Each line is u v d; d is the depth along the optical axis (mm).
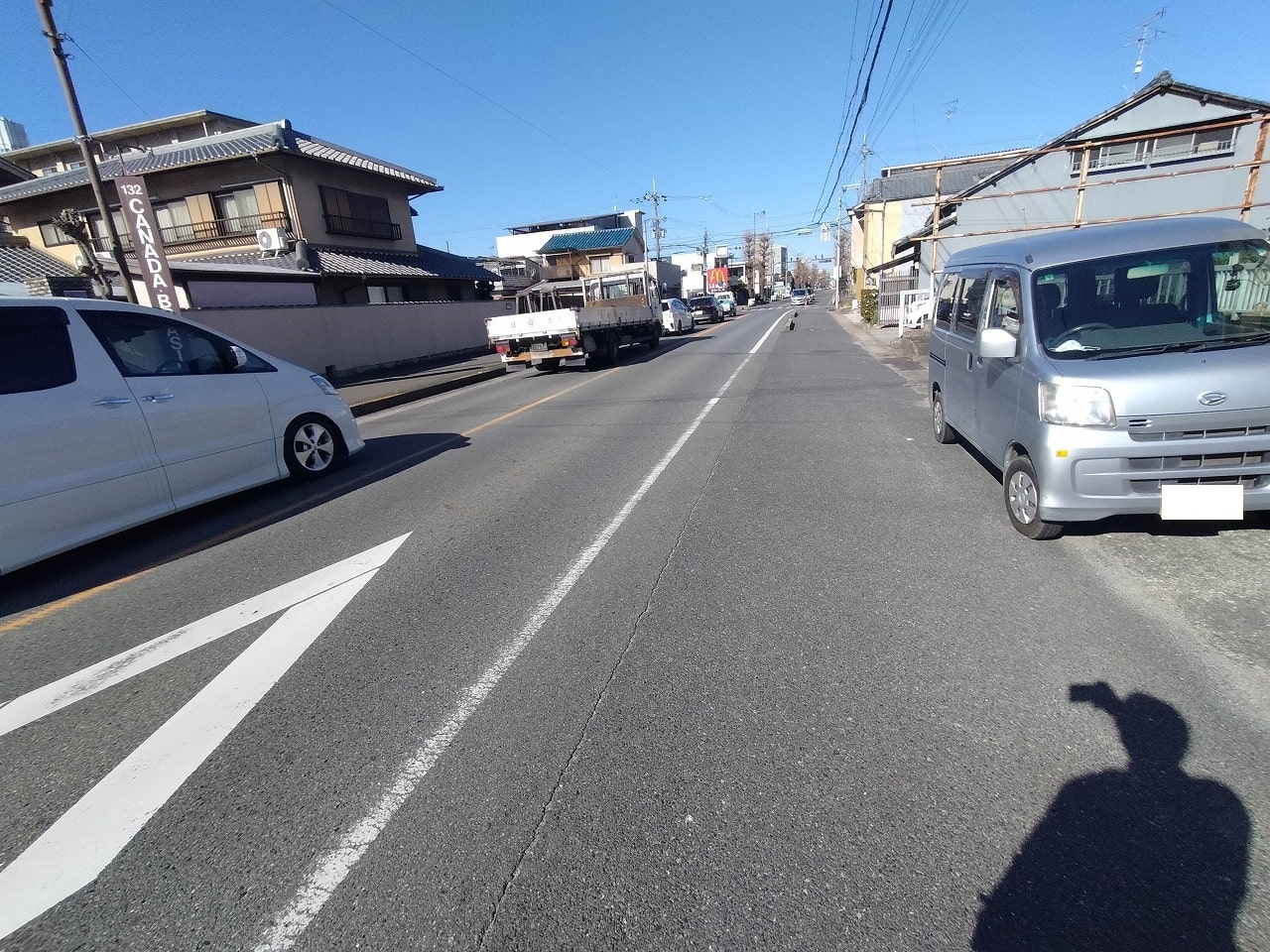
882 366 13969
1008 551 4094
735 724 2654
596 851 2092
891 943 1747
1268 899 1805
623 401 11195
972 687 2795
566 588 3963
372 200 24875
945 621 3336
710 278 69750
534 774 2447
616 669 3084
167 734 2822
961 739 2494
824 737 2549
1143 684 2742
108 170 21984
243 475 5980
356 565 4520
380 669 3207
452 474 6832
